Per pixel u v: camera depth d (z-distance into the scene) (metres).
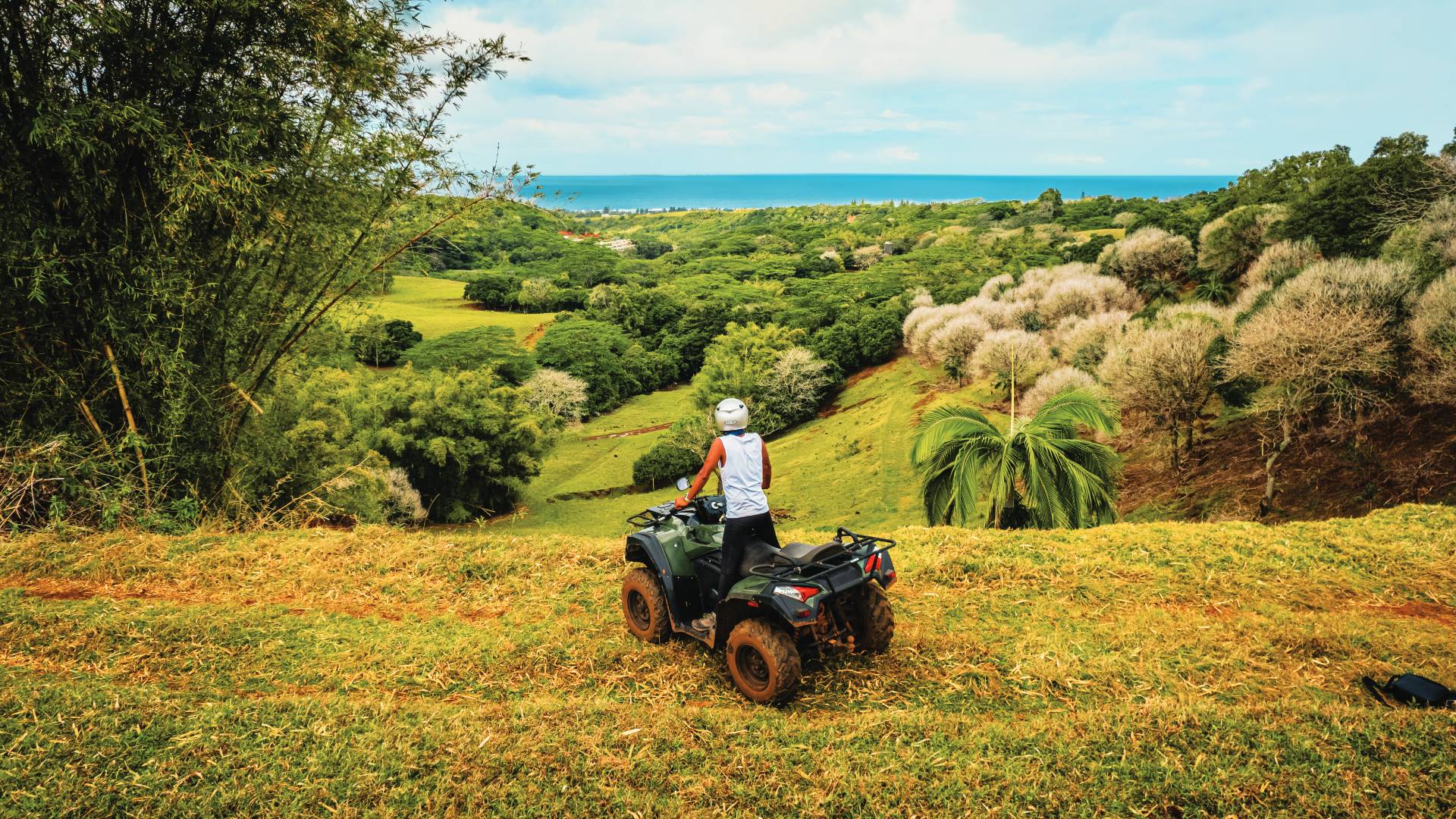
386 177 10.30
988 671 5.03
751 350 65.81
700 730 4.17
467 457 38.31
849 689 4.81
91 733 4.08
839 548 4.54
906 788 3.57
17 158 7.86
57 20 7.62
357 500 14.47
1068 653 5.23
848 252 186.00
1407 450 19.78
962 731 4.13
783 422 60.88
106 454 8.72
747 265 163.12
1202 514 22.83
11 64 7.82
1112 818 3.34
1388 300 21.03
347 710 4.41
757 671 4.68
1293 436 23.81
